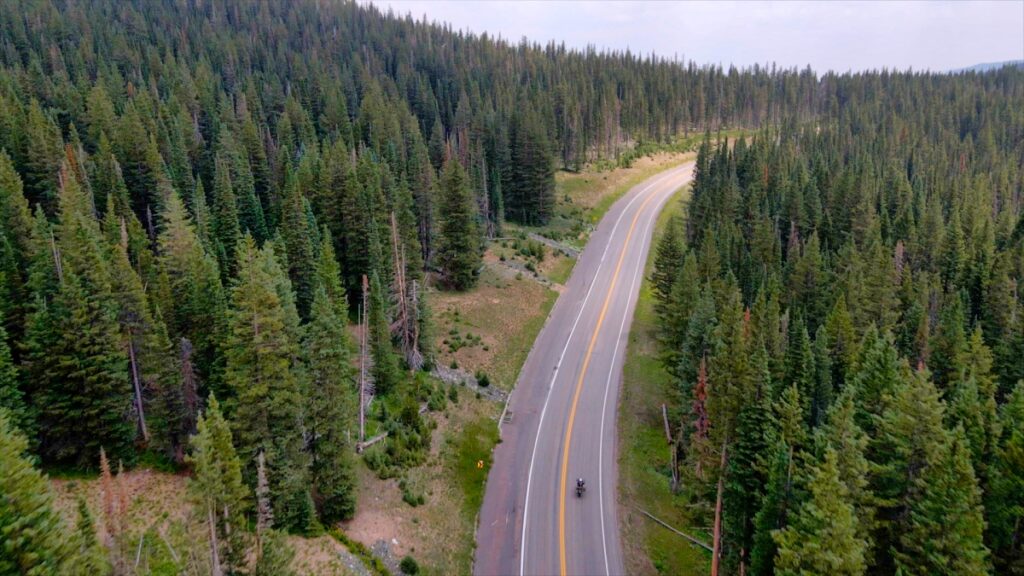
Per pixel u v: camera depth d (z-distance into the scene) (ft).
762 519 109.70
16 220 167.63
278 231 198.49
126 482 127.54
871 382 132.77
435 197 281.74
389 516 141.69
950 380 161.99
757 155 390.21
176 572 99.96
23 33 426.92
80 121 308.19
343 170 234.38
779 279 228.22
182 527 103.30
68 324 124.47
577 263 319.27
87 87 345.92
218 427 92.48
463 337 225.97
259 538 94.99
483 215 323.37
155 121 305.12
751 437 127.13
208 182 283.79
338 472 132.98
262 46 544.62
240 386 121.60
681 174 510.99
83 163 241.35
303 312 202.28
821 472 93.20
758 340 147.43
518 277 279.69
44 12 474.90
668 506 159.43
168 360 133.80
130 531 112.78
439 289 259.60
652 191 456.45
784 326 179.63
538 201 357.41
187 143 296.51
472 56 625.82
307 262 199.62
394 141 355.97
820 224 291.58
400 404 177.58
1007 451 109.19
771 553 107.96
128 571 86.94
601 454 176.55
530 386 210.38
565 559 139.64
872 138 518.37
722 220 289.53
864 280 212.84
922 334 183.42
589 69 633.20
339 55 569.23
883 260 209.46
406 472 156.56
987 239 263.29
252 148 290.35
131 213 204.13
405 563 128.77
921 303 212.64
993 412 122.93
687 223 338.75
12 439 79.15
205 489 87.86
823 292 218.18
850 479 102.63
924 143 491.31
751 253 255.70
